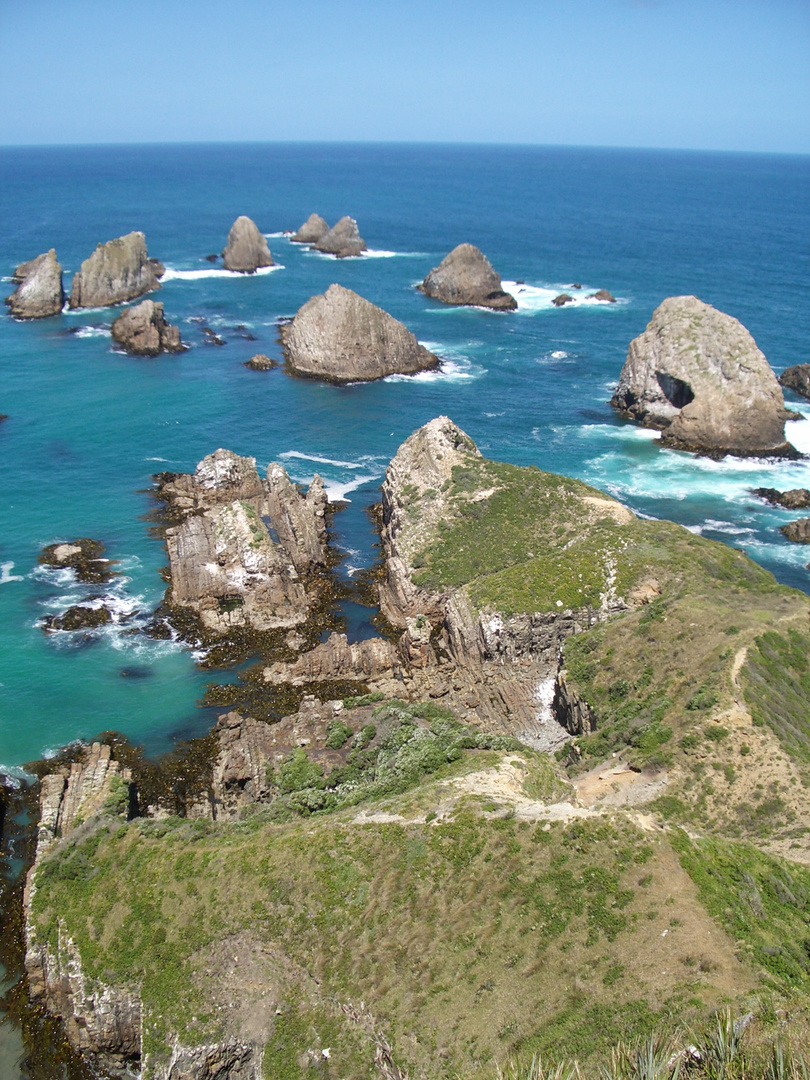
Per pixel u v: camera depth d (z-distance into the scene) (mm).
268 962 35375
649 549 64188
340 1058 31969
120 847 41469
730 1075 19578
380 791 45250
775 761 41594
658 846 35562
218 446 102188
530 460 102375
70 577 73375
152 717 57875
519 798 40562
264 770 51812
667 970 30828
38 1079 36406
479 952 33531
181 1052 33781
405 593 67938
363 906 36188
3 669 61750
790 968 30172
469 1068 29594
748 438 105812
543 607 59875
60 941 37844
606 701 51375
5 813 49344
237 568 72062
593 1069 23641
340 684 62031
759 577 63094
